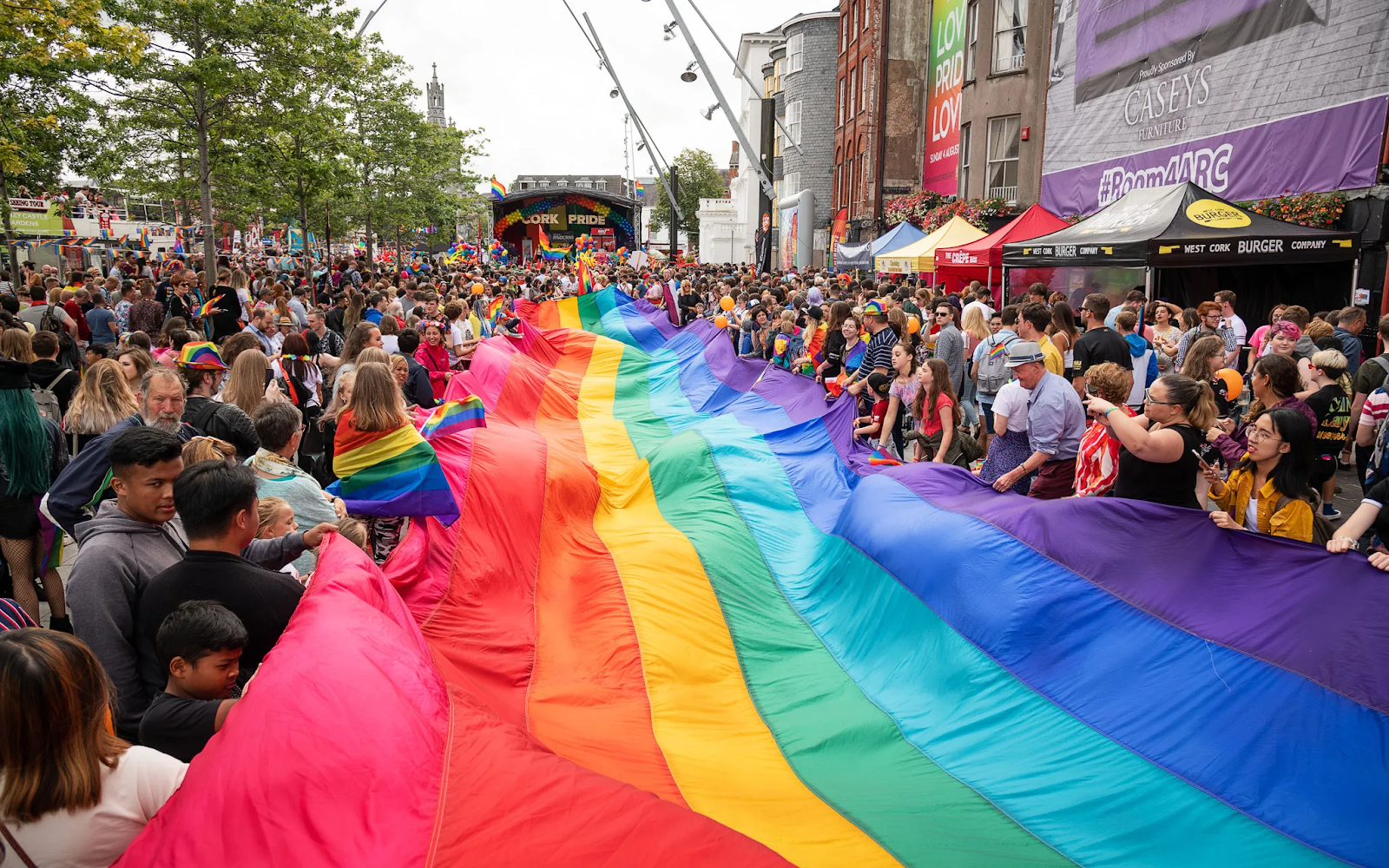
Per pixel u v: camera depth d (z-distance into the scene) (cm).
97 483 496
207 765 269
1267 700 405
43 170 1841
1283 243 1199
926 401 870
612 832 282
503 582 596
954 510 593
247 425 520
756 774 429
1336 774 375
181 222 4550
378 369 554
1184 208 1313
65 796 242
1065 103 2148
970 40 2777
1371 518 457
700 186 8600
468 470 673
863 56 3719
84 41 1291
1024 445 715
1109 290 1702
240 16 1878
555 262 5125
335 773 277
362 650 333
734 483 832
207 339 1369
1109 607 472
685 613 588
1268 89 1455
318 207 3150
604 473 827
